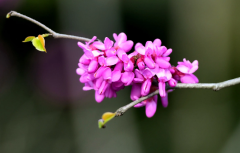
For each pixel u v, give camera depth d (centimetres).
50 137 137
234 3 130
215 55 135
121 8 129
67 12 126
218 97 137
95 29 127
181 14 135
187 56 138
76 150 135
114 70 62
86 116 139
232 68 135
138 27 133
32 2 129
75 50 138
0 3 126
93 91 140
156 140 135
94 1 124
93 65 62
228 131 132
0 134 137
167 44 138
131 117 139
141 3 131
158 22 135
